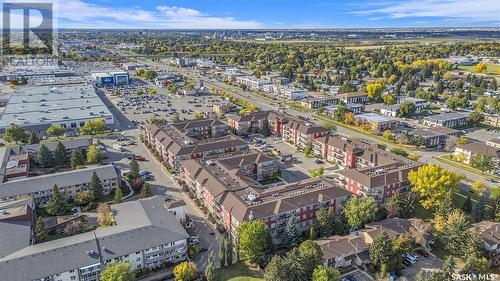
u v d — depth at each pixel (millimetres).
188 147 163750
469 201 124812
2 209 115062
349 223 114500
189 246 106250
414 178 127875
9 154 164875
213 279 94750
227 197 118312
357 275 97125
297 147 194375
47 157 164750
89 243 95375
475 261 91312
